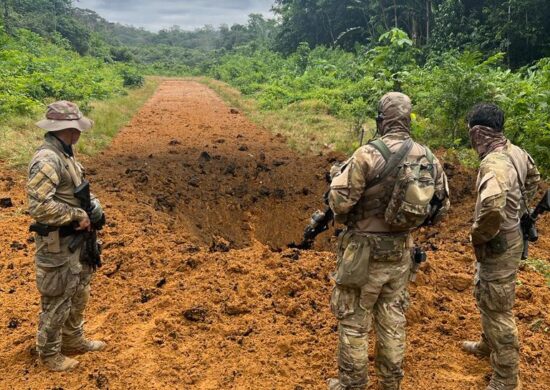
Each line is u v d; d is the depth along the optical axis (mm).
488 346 3619
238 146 10859
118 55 52781
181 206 7332
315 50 32719
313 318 4102
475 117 3180
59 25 44406
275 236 7555
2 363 3467
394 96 2908
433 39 23562
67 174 3119
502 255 3092
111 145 10750
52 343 3338
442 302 4410
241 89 26094
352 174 2770
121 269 4883
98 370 3393
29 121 10922
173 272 4871
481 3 23031
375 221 2844
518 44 20031
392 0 30281
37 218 2982
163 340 3779
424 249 5570
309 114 15227
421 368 3562
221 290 4473
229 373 3438
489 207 2865
